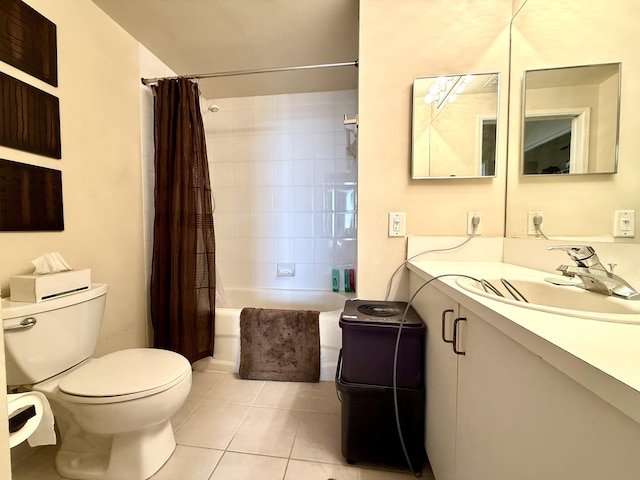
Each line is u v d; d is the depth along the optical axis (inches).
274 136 99.3
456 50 51.6
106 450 43.5
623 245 31.7
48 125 48.1
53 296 41.4
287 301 98.5
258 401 58.7
